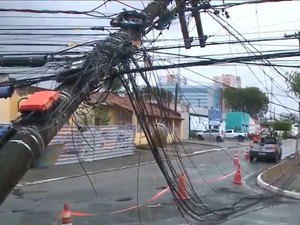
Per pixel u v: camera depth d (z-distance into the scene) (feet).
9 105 78.18
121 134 106.42
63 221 29.27
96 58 22.24
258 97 201.26
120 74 23.75
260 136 107.76
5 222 38.75
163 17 33.73
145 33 30.30
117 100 109.60
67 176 70.23
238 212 41.57
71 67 22.22
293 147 163.84
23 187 59.52
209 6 35.04
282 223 38.01
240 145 171.42
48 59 24.61
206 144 165.58
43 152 16.84
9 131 16.62
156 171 79.05
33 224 38.17
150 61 25.45
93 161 93.35
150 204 46.73
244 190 57.67
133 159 100.63
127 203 47.57
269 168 84.99
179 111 183.11
